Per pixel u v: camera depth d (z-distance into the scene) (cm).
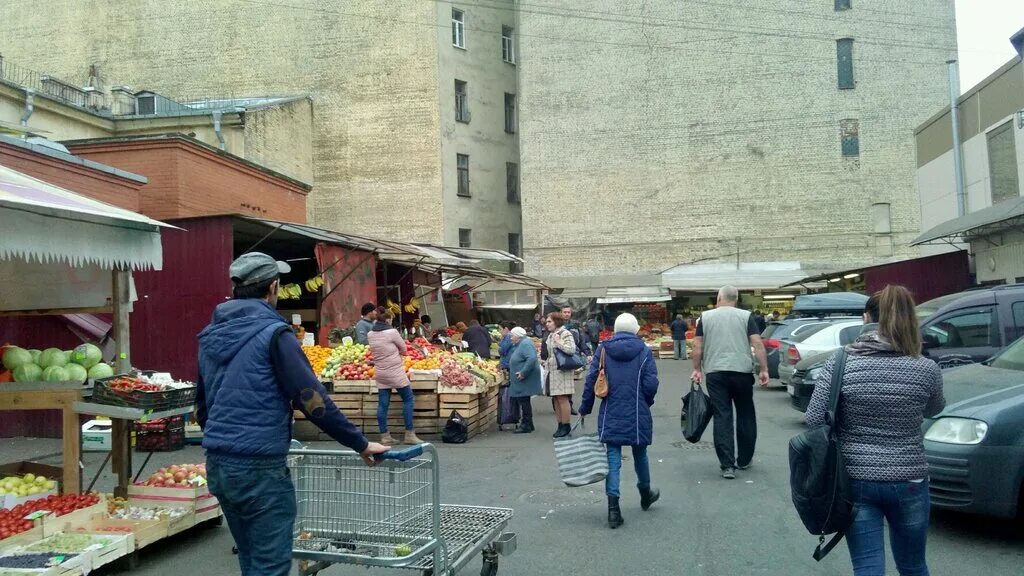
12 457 996
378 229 3319
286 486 362
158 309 1262
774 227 3325
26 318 1147
